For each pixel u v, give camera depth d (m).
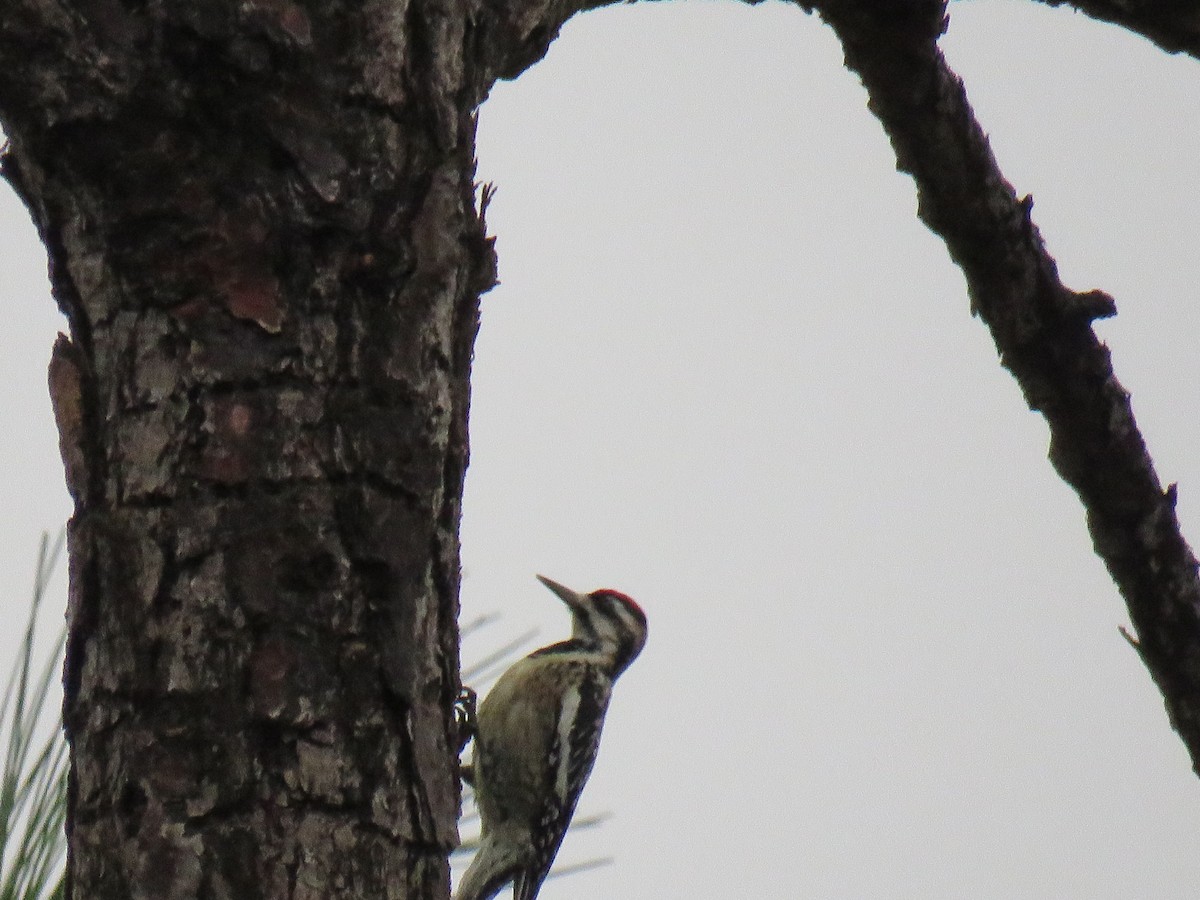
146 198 5.51
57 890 5.98
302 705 5.14
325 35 5.61
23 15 5.53
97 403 5.49
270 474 5.30
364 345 5.49
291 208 5.51
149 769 5.07
